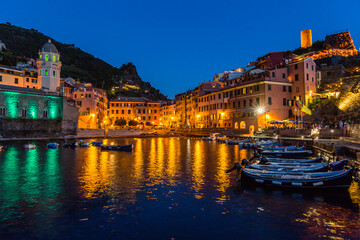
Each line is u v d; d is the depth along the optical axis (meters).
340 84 68.00
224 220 14.05
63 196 18.34
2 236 12.14
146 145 62.78
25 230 12.79
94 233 12.48
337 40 104.31
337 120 55.69
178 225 13.41
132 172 27.09
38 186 21.19
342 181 18.16
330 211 15.34
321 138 44.28
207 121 96.56
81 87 113.25
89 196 18.33
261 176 20.11
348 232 12.63
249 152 45.66
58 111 80.62
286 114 71.69
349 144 31.53
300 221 13.93
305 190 19.08
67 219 14.15
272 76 71.06
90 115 105.50
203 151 47.81
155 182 22.55
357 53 95.38
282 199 17.52
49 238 11.98
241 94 78.50
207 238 12.05
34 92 76.00
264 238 12.07
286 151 36.53
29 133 74.25
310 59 71.94
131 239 11.91
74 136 80.69
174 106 135.12
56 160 36.03
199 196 18.31
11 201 17.23
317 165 22.89
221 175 25.36
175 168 29.42
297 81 71.75
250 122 72.81
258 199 17.56
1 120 68.94
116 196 18.34
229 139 66.12
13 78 89.25
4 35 199.00
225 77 107.75
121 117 146.75
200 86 106.81
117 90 196.25
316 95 71.25
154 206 16.25
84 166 30.94
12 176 25.09
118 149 49.66
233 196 18.23
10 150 47.88
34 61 144.25
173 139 87.31
